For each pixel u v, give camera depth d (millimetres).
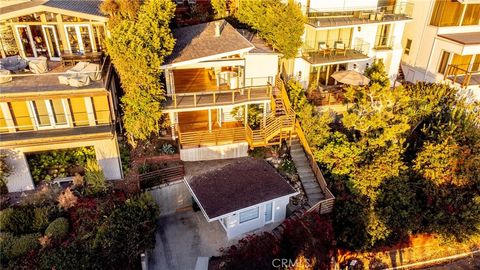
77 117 25312
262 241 22500
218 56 26953
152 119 25922
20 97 23125
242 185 25703
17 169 24766
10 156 24156
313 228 24266
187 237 25438
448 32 37906
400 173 27953
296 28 30719
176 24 35906
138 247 21547
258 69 29453
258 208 25047
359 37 36344
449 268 27641
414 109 31094
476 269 27734
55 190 24672
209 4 39750
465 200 27812
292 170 28844
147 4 26094
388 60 38562
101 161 25656
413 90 32906
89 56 27703
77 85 24156
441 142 28109
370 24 34406
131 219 22172
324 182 26969
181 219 27125
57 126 25297
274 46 31391
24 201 23953
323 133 29578
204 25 33188
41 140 23844
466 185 28000
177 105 27266
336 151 28000
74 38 28484
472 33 38188
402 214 27094
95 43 28875
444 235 27344
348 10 35312
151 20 24656
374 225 26469
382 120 28047
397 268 27016
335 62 34250
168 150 28250
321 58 34500
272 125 28641
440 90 32281
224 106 27766
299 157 29766
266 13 31516
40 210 23031
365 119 27938
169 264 23344
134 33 24078
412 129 31500
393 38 37438
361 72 38031
